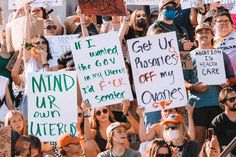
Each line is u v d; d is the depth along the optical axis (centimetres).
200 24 1753
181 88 1680
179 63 1681
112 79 1677
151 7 2086
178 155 1548
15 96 1797
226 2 1984
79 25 1972
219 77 1741
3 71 1819
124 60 1822
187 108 1680
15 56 1831
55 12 2044
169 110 1683
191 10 1962
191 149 1598
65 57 1853
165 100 1678
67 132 1631
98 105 1675
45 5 1984
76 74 1667
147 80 1681
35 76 1659
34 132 1648
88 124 1677
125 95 1678
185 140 1603
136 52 1684
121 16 1856
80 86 1670
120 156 1566
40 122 1652
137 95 1680
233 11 1986
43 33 1888
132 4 2000
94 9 1752
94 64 1677
